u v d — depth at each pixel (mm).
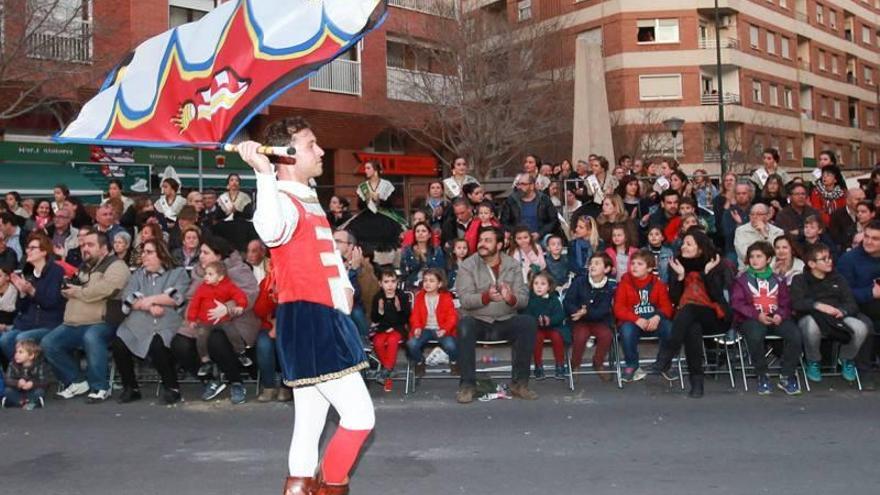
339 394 4078
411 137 26797
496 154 25219
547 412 7375
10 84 17234
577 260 10117
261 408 7910
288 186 4180
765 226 9688
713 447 5980
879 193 10883
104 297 8367
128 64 6359
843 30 50844
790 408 7316
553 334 8773
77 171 19641
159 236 8594
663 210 10969
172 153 21344
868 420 6758
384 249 11344
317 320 4047
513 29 26750
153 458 5988
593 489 5000
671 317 8562
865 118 52625
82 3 17469
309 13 5723
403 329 8812
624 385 8617
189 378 9273
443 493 4977
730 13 39906
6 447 6398
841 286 8156
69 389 8562
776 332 8180
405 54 27156
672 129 26500
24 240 11680
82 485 5312
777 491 4879
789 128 44031
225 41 5941
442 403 7906
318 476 4191
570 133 27594
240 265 8383
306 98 23797
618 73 37719
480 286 8242
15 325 8656
